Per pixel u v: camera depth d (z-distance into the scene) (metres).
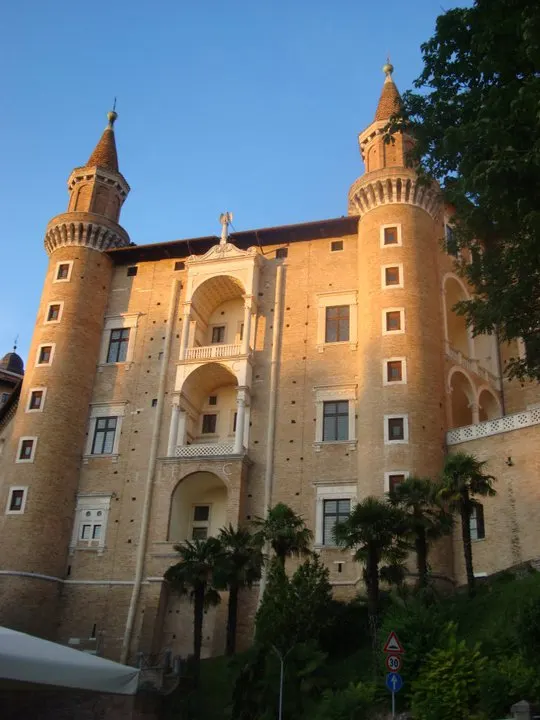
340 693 25.50
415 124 25.28
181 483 46.56
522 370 25.86
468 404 49.59
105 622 44.41
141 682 30.36
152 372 51.31
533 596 26.31
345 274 50.53
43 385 50.34
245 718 28.36
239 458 45.41
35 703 27.86
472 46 22.89
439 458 42.53
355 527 31.89
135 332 53.16
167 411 49.38
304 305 50.44
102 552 46.53
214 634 41.81
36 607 44.47
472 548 39.50
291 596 31.83
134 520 46.81
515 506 38.56
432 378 44.50
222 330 53.19
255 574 35.66
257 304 51.22
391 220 48.81
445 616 29.59
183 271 54.50
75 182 58.81
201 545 35.81
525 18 20.19
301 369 48.38
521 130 20.84
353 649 33.28
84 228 55.03
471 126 21.83
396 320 45.88
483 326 25.94
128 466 48.62
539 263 22.16
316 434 46.09
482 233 25.00
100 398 51.53
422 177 26.20
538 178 20.72
